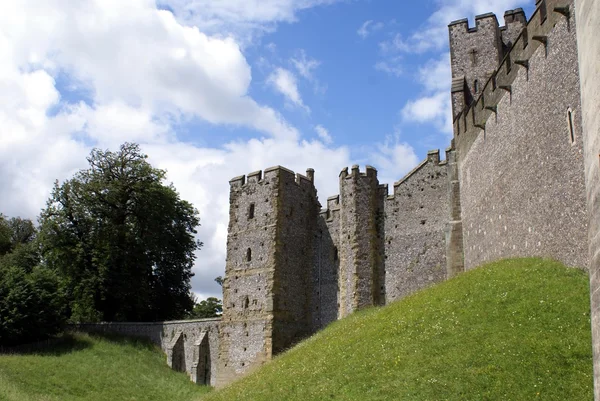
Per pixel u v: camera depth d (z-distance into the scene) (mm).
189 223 67875
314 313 47125
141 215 60781
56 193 59688
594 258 10477
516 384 18734
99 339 51344
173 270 65062
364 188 45562
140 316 60531
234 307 46938
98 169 60906
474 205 37438
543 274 24844
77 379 41875
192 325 49719
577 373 18422
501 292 24766
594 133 10523
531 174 28750
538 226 27797
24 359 43875
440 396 19375
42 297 50219
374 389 21297
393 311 29359
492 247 33781
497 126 33594
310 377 24750
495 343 21078
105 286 57062
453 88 43531
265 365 34156
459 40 45188
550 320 21328
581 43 11406
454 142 42531
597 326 10297
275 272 45406
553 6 26531
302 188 49156
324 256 47938
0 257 67500
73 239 58875
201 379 47219
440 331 23438
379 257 44656
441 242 42000
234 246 48500
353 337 27672
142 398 41031
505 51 45219
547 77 27188
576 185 24250
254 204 48344
